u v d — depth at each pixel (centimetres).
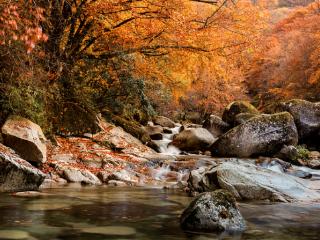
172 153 1566
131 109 1870
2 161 664
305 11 3509
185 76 1516
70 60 1263
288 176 810
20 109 956
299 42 3275
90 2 1130
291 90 3247
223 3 1200
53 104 1237
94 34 1321
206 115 3588
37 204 575
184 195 725
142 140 1591
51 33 1131
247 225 478
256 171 776
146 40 1271
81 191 740
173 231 436
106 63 1500
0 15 645
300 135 1641
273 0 1352
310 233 443
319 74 2872
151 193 748
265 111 3114
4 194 646
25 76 964
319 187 802
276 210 584
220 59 1329
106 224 462
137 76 1669
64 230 425
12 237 388
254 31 1267
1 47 845
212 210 458
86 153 1113
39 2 1027
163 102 2345
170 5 1132
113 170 1008
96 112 1533
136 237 406
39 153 858
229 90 3306
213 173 732
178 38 1214
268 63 3591
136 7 1148
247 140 1394
